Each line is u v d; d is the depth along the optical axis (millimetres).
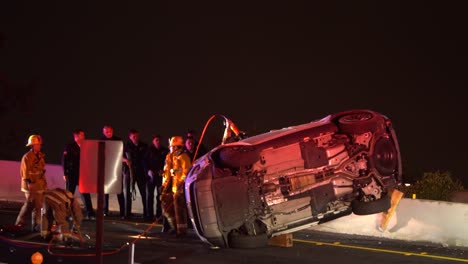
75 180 15500
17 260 10836
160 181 15297
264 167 10680
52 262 10719
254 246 10703
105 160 8273
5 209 16828
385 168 11031
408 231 12633
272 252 11461
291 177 10742
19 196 18234
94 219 15406
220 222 10664
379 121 11039
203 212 10719
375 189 10969
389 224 12844
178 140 13023
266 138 10812
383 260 10828
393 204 11258
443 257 11102
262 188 10664
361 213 10828
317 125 10961
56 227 12156
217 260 10852
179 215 12914
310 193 10789
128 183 15477
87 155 8281
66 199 12188
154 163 15203
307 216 10828
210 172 10750
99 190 8164
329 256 11133
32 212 13344
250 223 10727
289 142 10766
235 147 10633
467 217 12070
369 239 12727
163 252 11562
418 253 11438
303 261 10727
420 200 12570
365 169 10945
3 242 12320
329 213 10961
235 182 10680
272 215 10734
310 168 10781
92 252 11555
